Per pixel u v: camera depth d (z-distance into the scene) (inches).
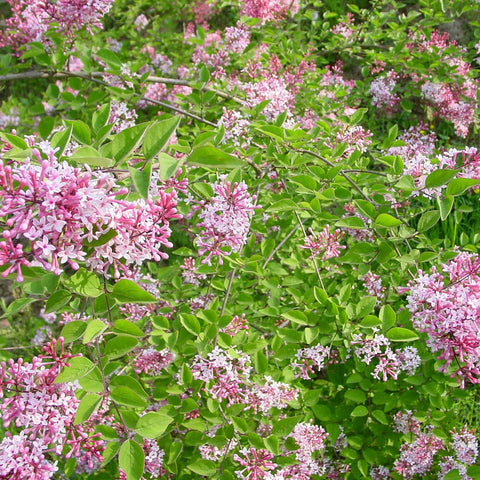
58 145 20.1
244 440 25.9
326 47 53.7
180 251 31.0
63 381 19.5
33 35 38.5
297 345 27.4
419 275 25.6
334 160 30.5
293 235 35.3
